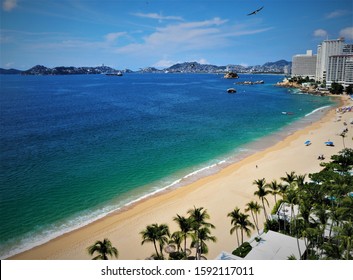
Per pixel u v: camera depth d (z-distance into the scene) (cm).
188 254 4069
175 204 5709
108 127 12156
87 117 14350
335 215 3691
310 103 19438
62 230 4947
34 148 9150
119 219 5234
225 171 7375
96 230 4922
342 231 3269
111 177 7025
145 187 6512
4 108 16812
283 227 4516
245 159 8275
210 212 5350
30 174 7131
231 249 4262
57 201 5872
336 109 16012
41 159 8156
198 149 9200
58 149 9081
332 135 10475
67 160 8106
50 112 15650
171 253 3628
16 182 6675
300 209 4003
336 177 5006
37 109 16575
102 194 6184
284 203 4884
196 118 14250
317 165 7512
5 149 9012
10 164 7750
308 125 12575
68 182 6712
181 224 3647
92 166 7688
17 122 13012
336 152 8519
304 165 7556
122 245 4512
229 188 6334
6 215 5362
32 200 5891
